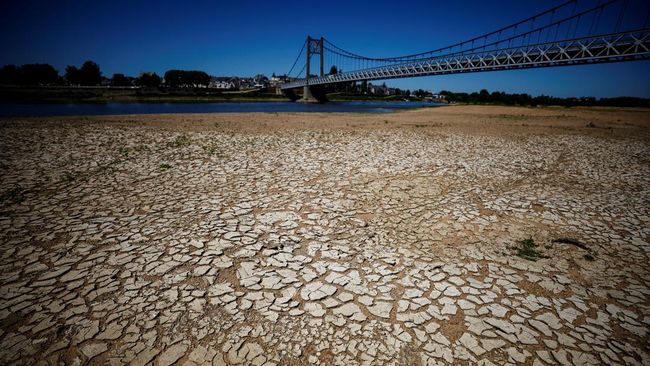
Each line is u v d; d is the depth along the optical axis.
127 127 14.62
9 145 9.27
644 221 5.10
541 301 3.19
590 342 2.70
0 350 2.38
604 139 14.48
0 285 3.06
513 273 3.63
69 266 3.41
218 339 2.58
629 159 9.96
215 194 5.72
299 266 3.61
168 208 5.02
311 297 3.11
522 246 4.24
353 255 3.89
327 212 5.12
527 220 5.07
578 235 4.59
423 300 3.14
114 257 3.60
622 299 3.25
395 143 12.05
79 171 6.84
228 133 13.60
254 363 2.38
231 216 4.80
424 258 3.89
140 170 7.08
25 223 4.33
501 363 2.48
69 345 2.46
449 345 2.63
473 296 3.22
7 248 3.70
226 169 7.39
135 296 3.00
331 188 6.29
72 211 4.78
